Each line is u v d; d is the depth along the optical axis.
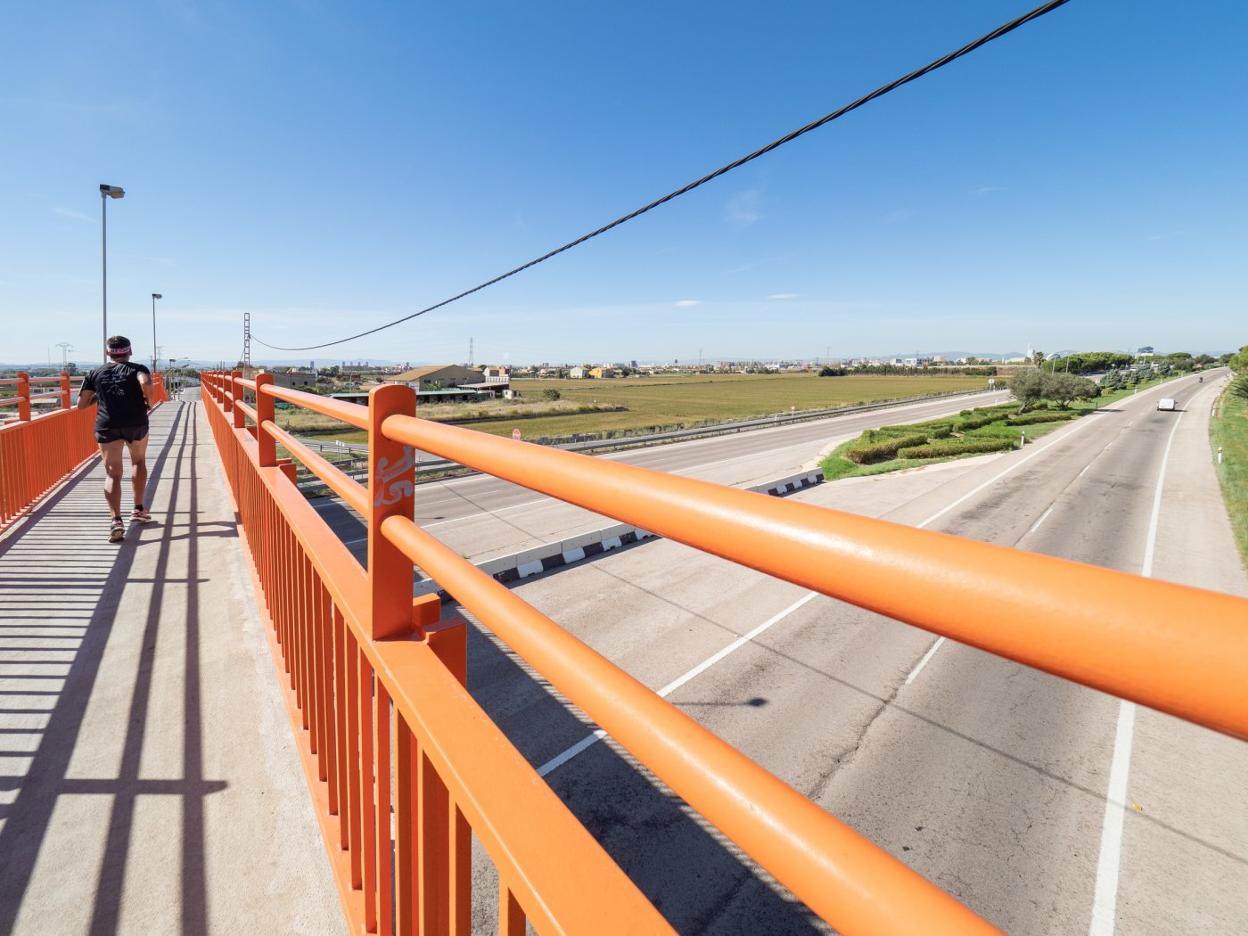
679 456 29.11
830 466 26.36
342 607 1.35
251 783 2.33
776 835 0.43
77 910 1.83
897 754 5.48
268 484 2.81
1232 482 20.39
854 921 0.38
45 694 2.85
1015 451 30.66
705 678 6.84
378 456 1.11
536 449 0.77
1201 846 4.42
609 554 11.55
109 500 4.91
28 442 6.07
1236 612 0.24
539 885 0.58
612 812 4.59
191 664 3.11
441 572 0.92
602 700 0.60
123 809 2.19
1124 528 15.07
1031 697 6.44
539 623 0.72
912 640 7.73
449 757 0.78
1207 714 0.24
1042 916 3.86
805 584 0.44
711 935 3.65
